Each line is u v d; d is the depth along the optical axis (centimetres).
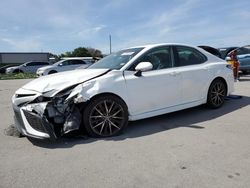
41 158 407
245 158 378
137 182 326
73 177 345
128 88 508
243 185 309
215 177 329
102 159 394
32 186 327
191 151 409
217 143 438
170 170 351
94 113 483
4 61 5356
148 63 507
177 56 593
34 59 5506
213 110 652
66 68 2322
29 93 477
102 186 320
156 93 543
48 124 443
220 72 655
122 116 502
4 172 365
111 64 556
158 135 489
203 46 1061
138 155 403
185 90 588
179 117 604
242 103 716
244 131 492
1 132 545
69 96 457
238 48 1384
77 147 445
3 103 920
